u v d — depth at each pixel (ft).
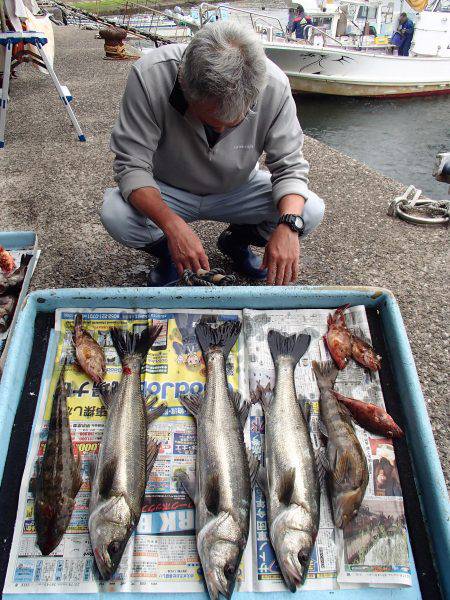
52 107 19.16
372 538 4.55
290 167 7.14
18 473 4.97
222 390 5.44
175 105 6.24
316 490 4.79
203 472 4.84
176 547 4.52
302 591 4.31
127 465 4.80
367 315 6.16
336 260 9.85
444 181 7.32
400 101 44.14
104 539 4.35
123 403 5.27
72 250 9.96
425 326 8.20
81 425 5.30
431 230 10.92
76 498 4.79
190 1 72.18
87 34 37.70
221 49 5.07
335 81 41.81
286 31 43.60
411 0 41.52
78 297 6.00
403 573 4.36
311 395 5.59
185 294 6.07
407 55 43.83
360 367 5.74
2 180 13.12
